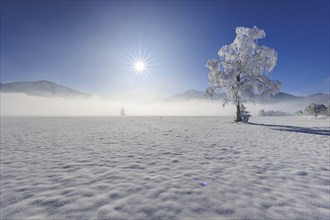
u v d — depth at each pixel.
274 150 10.05
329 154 9.13
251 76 29.97
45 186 5.40
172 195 4.78
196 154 9.20
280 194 4.89
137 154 9.25
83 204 4.36
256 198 4.66
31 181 5.79
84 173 6.48
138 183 5.56
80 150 10.32
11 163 7.83
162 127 25.33
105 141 13.39
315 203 4.46
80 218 3.83
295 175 6.25
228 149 10.34
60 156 8.98
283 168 6.98
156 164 7.53
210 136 15.68
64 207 4.24
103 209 4.15
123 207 4.23
